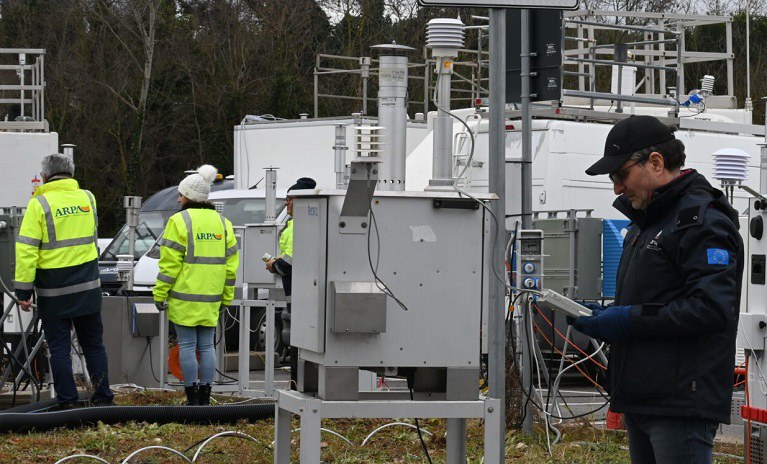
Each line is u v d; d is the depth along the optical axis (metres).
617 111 14.46
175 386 12.52
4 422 8.99
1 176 16.52
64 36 43.16
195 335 10.50
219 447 8.59
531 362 8.78
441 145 6.04
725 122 14.99
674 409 4.41
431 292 5.42
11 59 42.28
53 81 42.59
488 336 5.85
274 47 43.12
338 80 40.72
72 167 10.34
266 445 8.49
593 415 10.14
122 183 43.09
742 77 39.88
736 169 9.23
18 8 43.38
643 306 4.45
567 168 13.83
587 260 10.53
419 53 38.44
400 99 5.95
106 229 43.66
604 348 10.84
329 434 9.03
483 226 5.49
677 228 4.43
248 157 18.44
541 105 13.79
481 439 8.88
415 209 5.39
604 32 32.09
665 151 4.55
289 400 5.57
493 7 5.66
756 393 6.94
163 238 10.36
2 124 17.53
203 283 10.38
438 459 8.06
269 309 11.70
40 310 10.01
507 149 14.12
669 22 17.05
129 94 43.59
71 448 8.55
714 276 4.30
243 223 16.84
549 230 10.75
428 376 5.57
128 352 12.38
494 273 5.82
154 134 43.78
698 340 4.40
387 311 5.36
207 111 43.72
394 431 9.17
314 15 43.53
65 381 9.94
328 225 5.30
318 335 5.32
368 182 5.14
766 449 6.80
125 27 43.47
